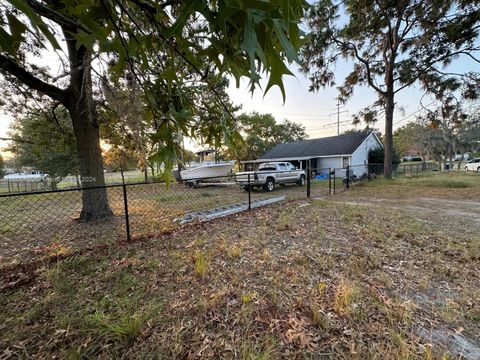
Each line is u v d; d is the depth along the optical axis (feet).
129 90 6.47
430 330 5.02
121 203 23.73
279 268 7.93
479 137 73.56
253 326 5.16
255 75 2.35
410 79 33.24
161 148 3.96
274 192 30.76
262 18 2.21
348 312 5.51
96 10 2.81
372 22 31.12
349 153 52.26
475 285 6.87
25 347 4.55
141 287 6.75
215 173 42.78
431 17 28.02
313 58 33.96
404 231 11.71
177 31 2.51
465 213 15.96
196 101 5.12
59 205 22.74
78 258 8.70
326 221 13.88
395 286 6.80
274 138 93.76
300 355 4.38
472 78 30.48
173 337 4.83
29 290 6.62
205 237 11.16
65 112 18.89
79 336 4.82
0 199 25.46
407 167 65.72
